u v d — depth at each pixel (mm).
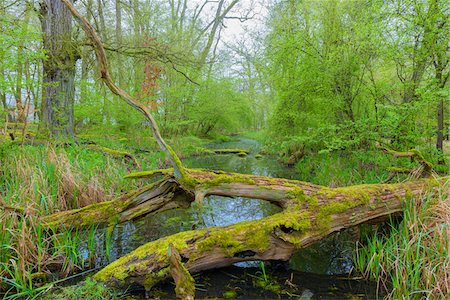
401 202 2850
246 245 2475
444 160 4676
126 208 3059
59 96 6773
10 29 4105
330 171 5855
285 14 7840
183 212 4363
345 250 3146
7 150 4332
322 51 6031
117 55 10352
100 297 2182
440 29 3920
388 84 4699
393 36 4277
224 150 12445
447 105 5047
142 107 2660
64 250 2736
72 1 7070
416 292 2115
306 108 7340
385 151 3705
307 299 2281
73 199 3928
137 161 7086
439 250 2230
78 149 5777
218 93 14945
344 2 5598
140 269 2262
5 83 4223
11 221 2535
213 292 2369
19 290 2232
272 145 8430
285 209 2844
